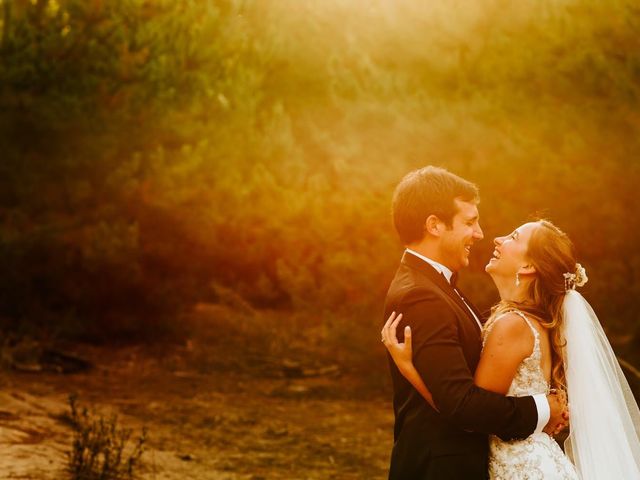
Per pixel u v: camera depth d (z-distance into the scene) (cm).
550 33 964
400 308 328
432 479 323
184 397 923
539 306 348
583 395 350
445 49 1010
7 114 1072
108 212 1102
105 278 1119
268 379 1035
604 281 977
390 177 1016
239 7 1160
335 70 1065
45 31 1085
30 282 1116
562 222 962
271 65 1167
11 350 998
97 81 1080
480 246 995
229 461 698
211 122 1115
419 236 339
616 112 945
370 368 1077
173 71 1100
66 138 1084
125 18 1098
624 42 952
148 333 1159
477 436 328
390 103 1020
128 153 1096
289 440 780
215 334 1189
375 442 782
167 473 643
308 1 1141
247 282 1276
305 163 1141
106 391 921
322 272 1130
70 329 1120
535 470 329
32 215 1102
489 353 331
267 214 1130
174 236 1150
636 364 914
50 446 664
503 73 983
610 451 347
